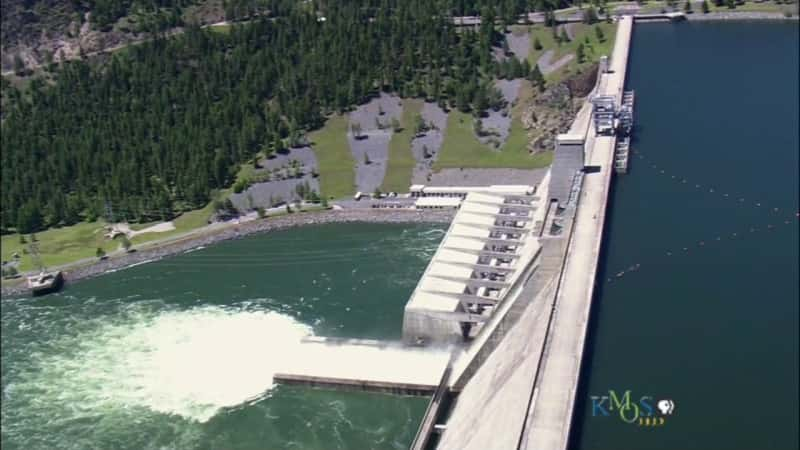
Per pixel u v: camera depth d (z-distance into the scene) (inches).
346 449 7116.1
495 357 7544.3
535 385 6461.6
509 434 6097.4
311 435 7313.0
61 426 7839.6
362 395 7800.2
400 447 7096.5
